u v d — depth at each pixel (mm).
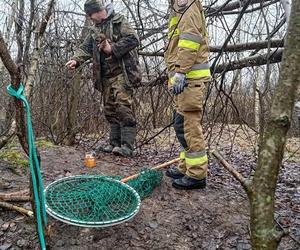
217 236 2863
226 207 3213
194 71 3127
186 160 3369
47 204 2723
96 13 4066
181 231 2877
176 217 3006
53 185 2941
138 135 6141
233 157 5684
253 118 7223
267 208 1120
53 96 5516
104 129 5934
